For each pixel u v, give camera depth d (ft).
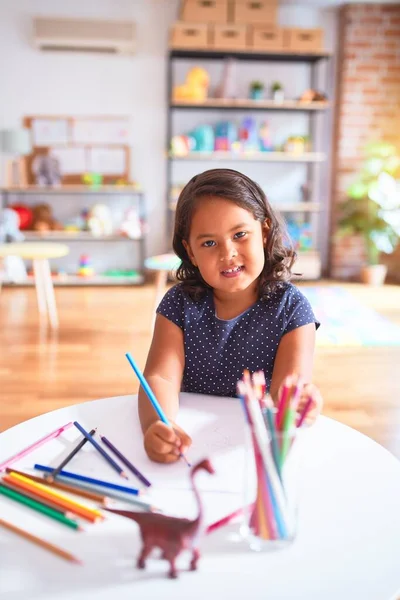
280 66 15.53
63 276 15.12
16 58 14.94
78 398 7.20
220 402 3.05
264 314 3.29
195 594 1.63
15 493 2.13
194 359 3.35
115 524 1.97
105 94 15.30
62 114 15.30
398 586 1.67
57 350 9.18
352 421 6.66
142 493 2.15
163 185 15.84
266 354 3.30
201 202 2.82
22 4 14.71
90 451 2.50
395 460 2.42
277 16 15.11
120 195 15.79
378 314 11.67
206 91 14.89
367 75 15.34
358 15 15.03
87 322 10.98
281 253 3.28
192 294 3.34
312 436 2.64
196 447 2.53
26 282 14.47
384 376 8.20
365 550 1.83
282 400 1.89
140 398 2.87
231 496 2.14
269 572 1.73
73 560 1.77
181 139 14.80
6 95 15.08
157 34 15.15
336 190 15.83
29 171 15.19
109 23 14.47
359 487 2.20
